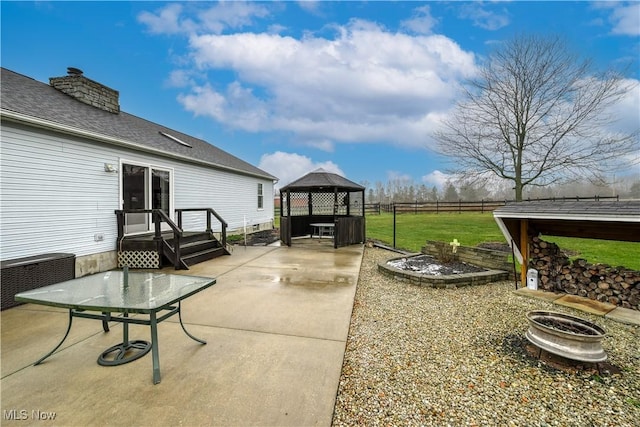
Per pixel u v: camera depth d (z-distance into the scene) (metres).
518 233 5.02
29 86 6.41
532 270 4.85
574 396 2.23
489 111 13.67
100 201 6.10
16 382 2.33
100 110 7.79
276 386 2.29
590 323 2.77
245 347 2.92
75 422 1.91
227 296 4.52
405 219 18.06
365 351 2.92
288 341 3.05
